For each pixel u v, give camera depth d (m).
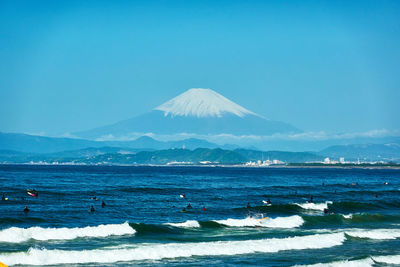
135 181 150.38
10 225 49.22
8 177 157.38
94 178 165.00
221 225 52.59
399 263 38.22
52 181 136.00
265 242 43.12
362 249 42.75
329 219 59.12
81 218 55.75
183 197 87.44
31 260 34.12
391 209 75.25
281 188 120.31
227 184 142.00
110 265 34.31
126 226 47.56
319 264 36.22
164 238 44.47
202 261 36.38
